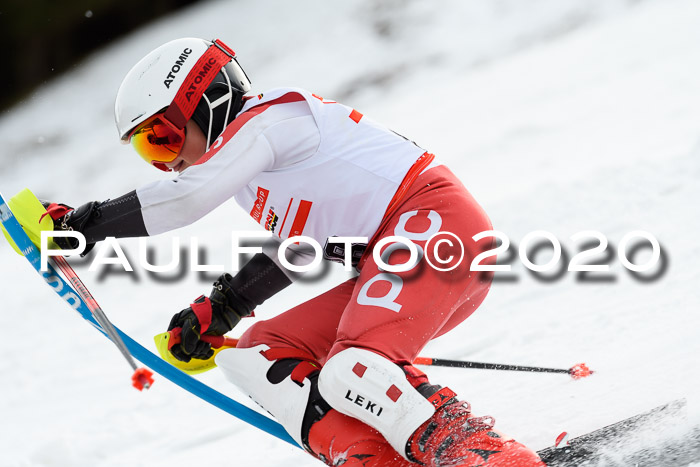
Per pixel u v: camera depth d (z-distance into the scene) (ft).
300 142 30.55
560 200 69.87
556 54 157.69
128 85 31.63
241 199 33.17
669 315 42.11
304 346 32.32
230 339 34.09
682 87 107.34
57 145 194.18
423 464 27.96
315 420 29.35
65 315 83.66
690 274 47.16
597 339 41.96
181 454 41.83
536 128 110.42
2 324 83.97
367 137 31.53
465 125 127.75
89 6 231.30
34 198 30.73
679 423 30.58
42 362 69.72
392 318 28.71
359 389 27.81
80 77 223.51
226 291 34.30
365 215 30.86
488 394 39.09
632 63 132.16
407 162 31.32
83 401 56.80
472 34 189.16
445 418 27.73
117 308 80.84
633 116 100.37
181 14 243.40
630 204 63.52
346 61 196.54
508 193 80.23
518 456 27.04
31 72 226.17
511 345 45.16
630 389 34.83
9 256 117.08
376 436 28.73
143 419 49.06
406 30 200.54
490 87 150.51
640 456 28.89
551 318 47.32
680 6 160.56
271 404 30.60
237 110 32.01
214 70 31.55
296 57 205.87
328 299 33.73
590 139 95.25
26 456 44.93
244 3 241.35
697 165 66.23
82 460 44.27
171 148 32.04
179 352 32.78
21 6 226.99
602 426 32.01
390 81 181.47
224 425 45.42
